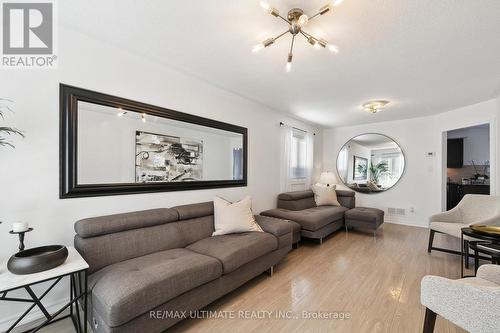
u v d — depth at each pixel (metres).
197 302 1.66
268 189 3.96
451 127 4.06
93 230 1.73
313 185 5.09
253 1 1.53
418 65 2.37
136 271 1.54
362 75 2.64
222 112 3.12
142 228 2.05
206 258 1.81
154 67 2.38
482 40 1.91
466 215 3.07
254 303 1.92
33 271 1.25
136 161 2.25
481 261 2.78
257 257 2.20
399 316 1.74
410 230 4.28
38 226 1.68
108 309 1.22
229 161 3.23
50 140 1.74
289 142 4.43
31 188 1.66
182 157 2.66
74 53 1.87
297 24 1.59
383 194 4.98
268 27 1.80
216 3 1.55
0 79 1.58
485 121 3.50
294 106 3.90
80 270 1.37
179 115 2.60
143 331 1.36
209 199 2.96
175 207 2.42
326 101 3.61
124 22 1.77
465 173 5.77
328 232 3.70
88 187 1.91
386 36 1.87
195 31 1.87
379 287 2.17
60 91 1.79
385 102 3.58
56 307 1.75
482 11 1.56
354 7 1.54
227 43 2.04
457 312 1.20
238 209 2.62
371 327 1.62
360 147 5.31
